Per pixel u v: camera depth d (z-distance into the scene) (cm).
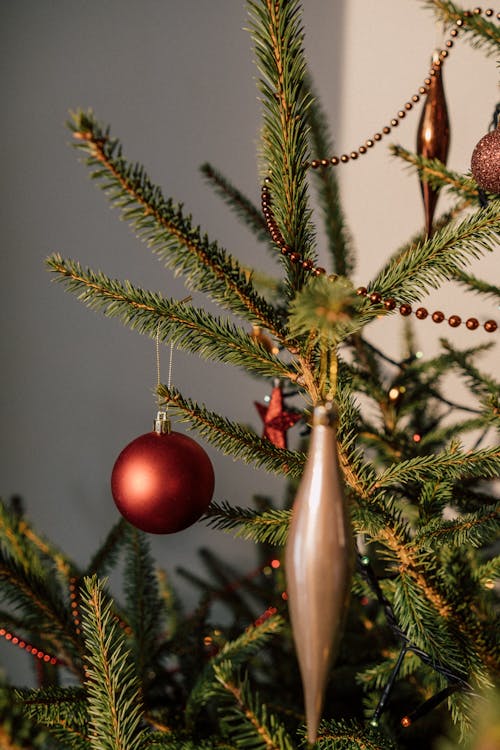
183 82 110
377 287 55
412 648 59
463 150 109
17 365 121
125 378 120
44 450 124
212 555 113
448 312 115
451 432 84
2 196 115
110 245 115
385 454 82
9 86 111
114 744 54
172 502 60
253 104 110
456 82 107
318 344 56
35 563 71
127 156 112
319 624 45
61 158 112
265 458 62
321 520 45
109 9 108
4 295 118
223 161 112
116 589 127
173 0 107
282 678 87
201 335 59
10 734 45
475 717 57
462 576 63
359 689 82
